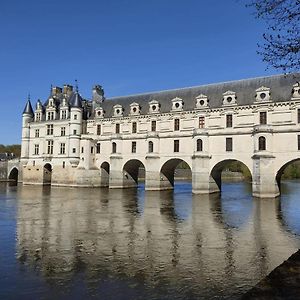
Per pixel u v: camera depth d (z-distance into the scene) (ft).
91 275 46.80
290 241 68.44
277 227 84.64
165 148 205.57
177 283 43.93
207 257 56.13
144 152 215.10
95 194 179.73
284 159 163.32
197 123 193.77
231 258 55.62
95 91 259.19
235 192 199.93
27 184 264.52
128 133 223.30
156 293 40.52
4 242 66.13
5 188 221.05
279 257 56.34
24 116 272.92
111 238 70.33
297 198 161.58
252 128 174.81
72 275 46.75
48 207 121.80
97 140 240.94
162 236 72.74
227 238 71.15
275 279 30.09
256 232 77.87
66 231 77.51
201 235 74.08
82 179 233.76
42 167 257.96
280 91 172.24
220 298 39.06
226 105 184.44
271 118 169.17
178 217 100.68
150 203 138.41
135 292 40.81
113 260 54.03
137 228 81.87
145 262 53.11
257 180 165.68
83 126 248.11
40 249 60.75
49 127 258.57
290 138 163.12
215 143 185.88
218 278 45.91
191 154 194.49
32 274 47.06
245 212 112.68
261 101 173.06
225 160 182.50
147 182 205.26
